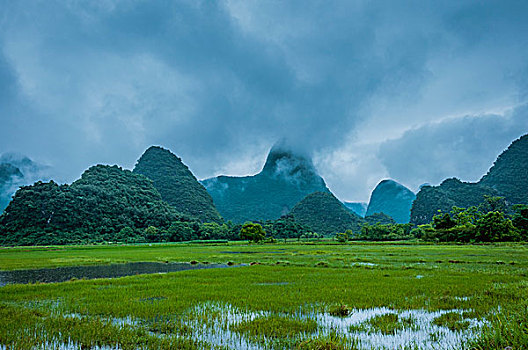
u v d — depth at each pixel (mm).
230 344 8219
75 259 41406
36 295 14633
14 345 8008
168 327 9578
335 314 11031
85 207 119875
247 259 38969
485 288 15570
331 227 190125
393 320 10164
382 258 36688
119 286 17250
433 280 18625
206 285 17406
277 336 8797
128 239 112625
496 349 6953
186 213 179000
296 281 18938
